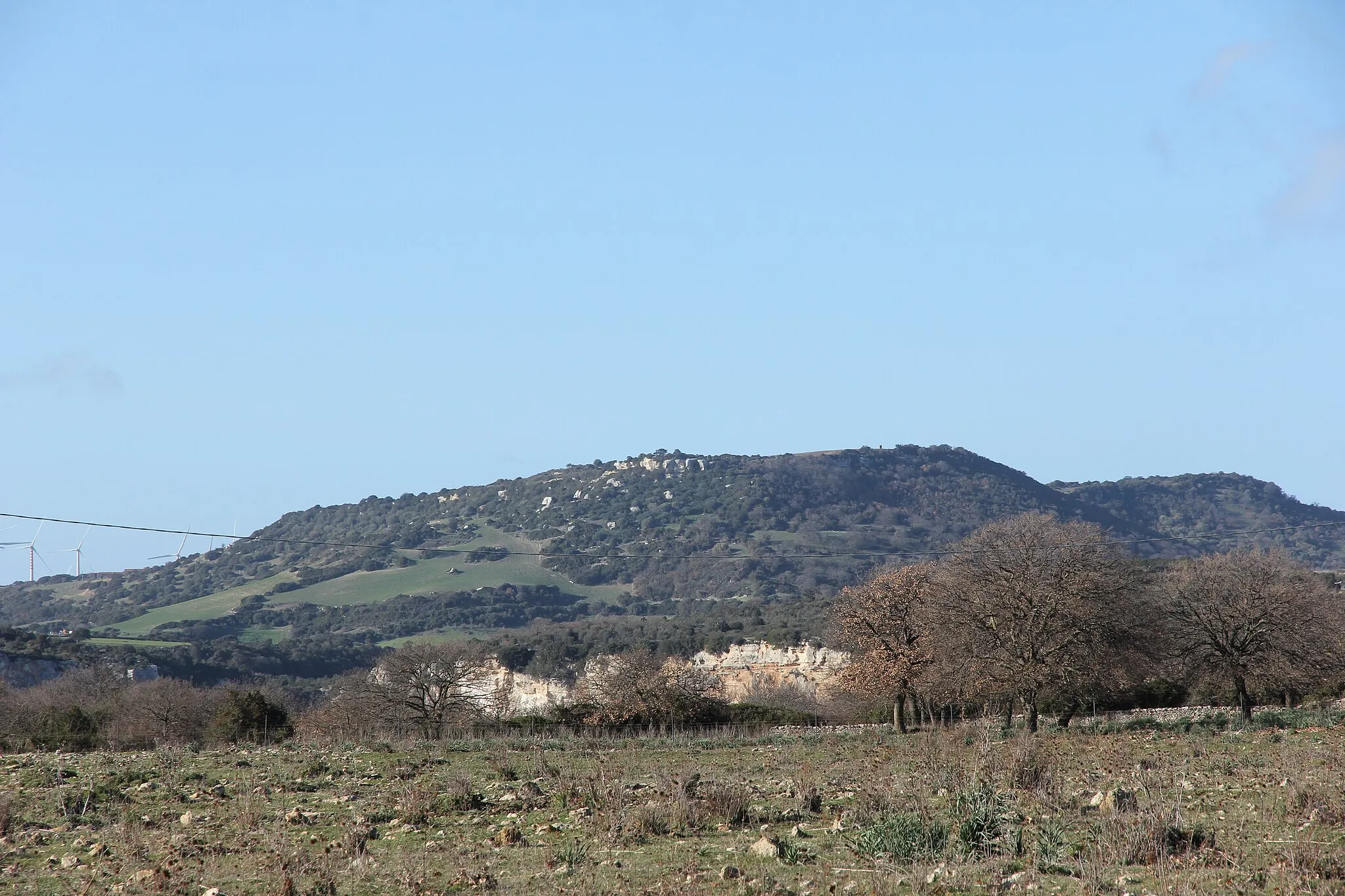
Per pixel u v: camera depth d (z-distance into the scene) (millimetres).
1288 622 66750
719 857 26203
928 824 26266
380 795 39094
